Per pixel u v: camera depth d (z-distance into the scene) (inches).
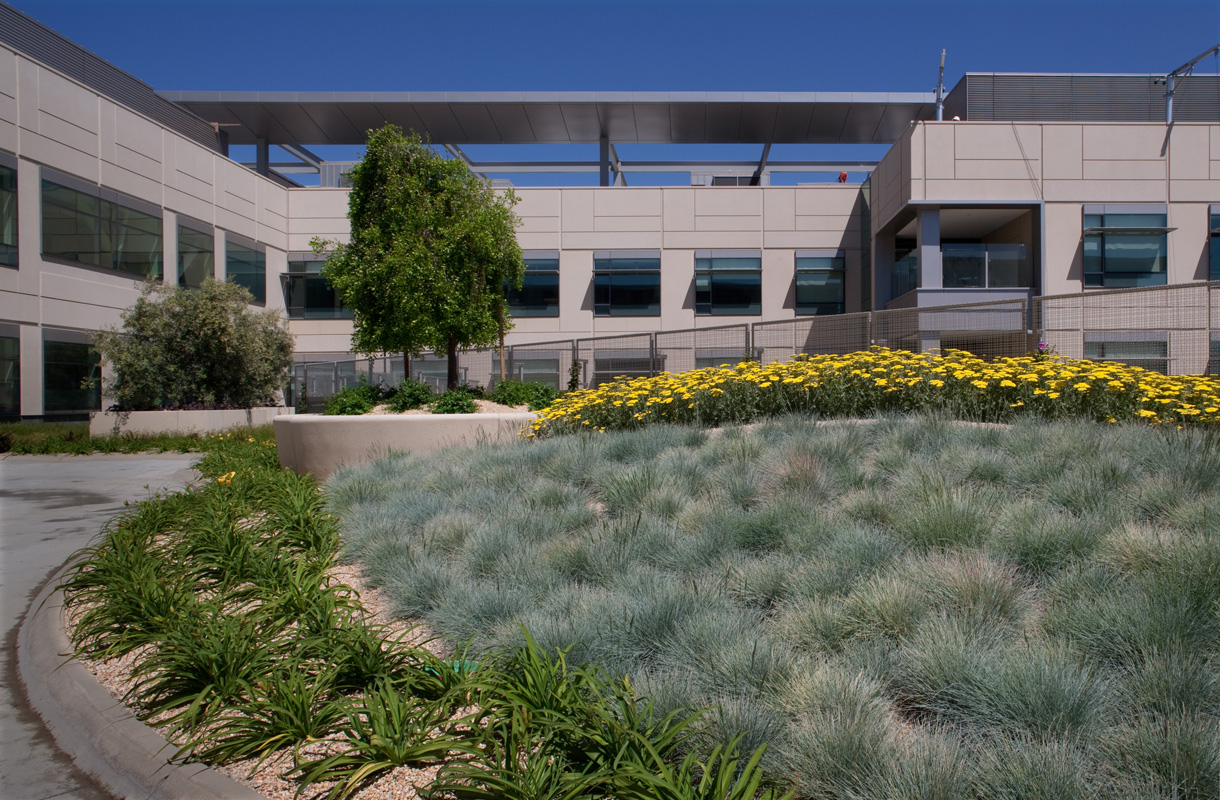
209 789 101.3
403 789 97.3
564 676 108.8
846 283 1007.6
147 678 136.1
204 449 644.7
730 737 95.6
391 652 132.3
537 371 708.7
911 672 110.5
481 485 262.1
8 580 234.1
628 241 1023.0
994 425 273.4
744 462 239.8
